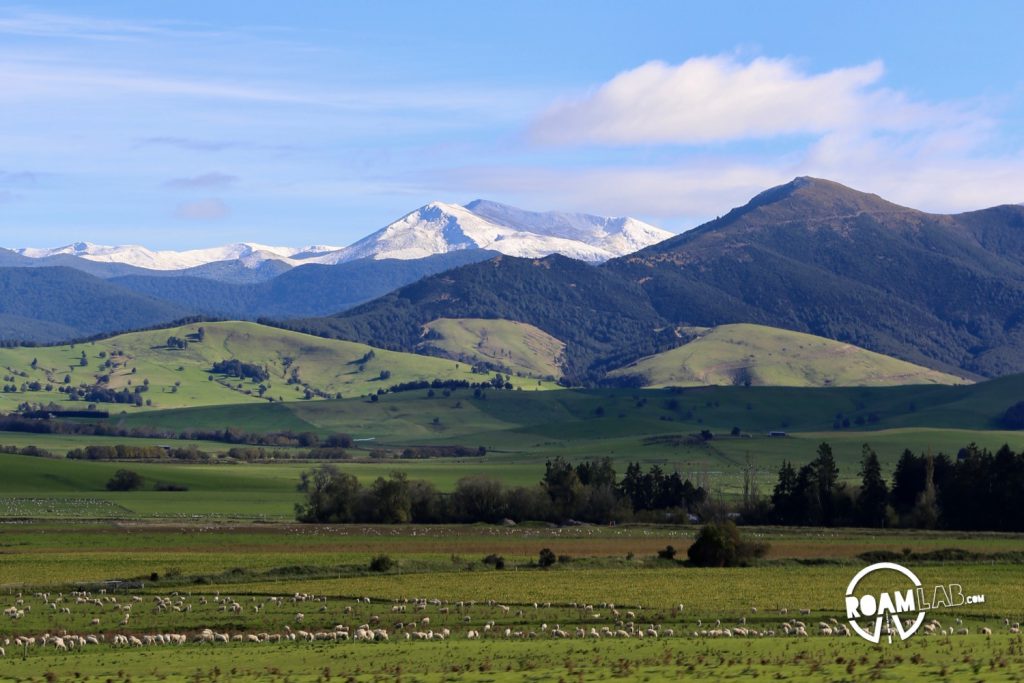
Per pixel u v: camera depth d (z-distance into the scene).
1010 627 118.44
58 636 113.00
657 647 99.69
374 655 97.06
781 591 146.00
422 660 93.31
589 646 101.50
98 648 106.19
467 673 84.88
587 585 151.75
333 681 81.81
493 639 110.44
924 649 93.62
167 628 119.50
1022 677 75.00
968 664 82.75
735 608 132.12
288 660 94.62
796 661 87.06
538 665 88.81
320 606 134.62
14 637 112.88
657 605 134.50
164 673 87.62
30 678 86.12
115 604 136.12
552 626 120.25
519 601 138.25
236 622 122.75
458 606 133.88
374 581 156.00
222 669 89.81
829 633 112.50
